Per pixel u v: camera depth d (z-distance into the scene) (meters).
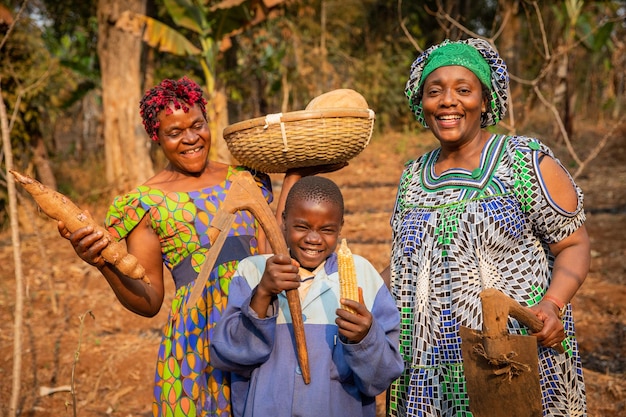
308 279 2.25
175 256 2.45
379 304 2.23
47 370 4.99
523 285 2.21
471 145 2.32
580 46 13.48
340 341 2.05
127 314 6.21
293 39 15.73
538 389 1.90
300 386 2.13
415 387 2.28
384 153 15.38
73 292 6.89
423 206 2.34
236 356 2.11
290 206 2.16
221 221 2.00
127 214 2.41
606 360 4.84
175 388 2.40
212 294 2.39
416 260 2.32
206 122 2.52
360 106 2.62
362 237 8.44
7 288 7.05
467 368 2.01
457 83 2.23
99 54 11.01
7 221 10.07
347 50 19.30
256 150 2.38
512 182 2.21
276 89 15.87
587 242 2.26
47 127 14.38
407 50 19.66
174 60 14.40
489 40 5.76
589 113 19.86
